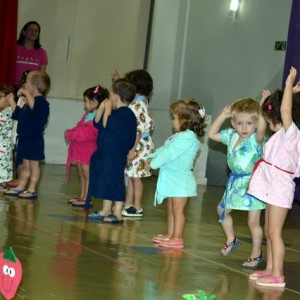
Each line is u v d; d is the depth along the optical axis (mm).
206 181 10211
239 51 10273
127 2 11750
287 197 4211
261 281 4207
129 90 6059
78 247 4773
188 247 5223
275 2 9734
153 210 7020
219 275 4375
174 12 11242
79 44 11766
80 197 6773
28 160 6871
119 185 6008
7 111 7223
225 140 4895
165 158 5172
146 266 4414
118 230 5633
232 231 5023
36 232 5145
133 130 6055
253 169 4434
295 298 3982
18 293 3488
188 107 5281
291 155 4215
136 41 11742
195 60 10992
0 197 6672
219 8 10633
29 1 11367
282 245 4242
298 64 8961
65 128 10617
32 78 6840
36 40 10406
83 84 11836
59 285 3721
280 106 4270
